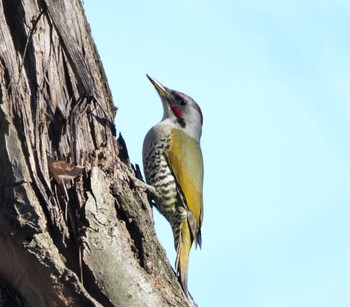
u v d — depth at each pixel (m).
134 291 10.24
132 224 11.00
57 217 10.19
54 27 11.71
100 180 10.72
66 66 11.73
